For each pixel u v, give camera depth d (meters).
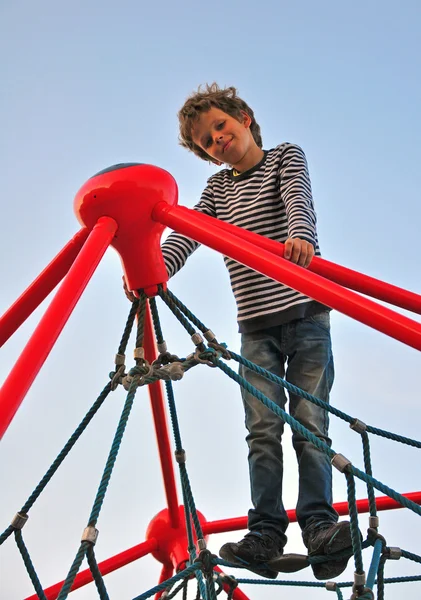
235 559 1.85
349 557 1.77
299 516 1.90
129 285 1.62
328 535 1.74
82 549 1.14
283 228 2.33
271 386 2.11
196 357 1.51
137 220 1.56
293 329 2.18
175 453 1.89
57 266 1.64
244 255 1.49
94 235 1.50
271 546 1.88
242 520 2.74
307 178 2.29
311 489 1.92
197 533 1.81
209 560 1.76
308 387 2.08
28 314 1.67
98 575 1.21
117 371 1.57
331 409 1.72
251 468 2.03
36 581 1.74
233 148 2.50
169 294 1.62
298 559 1.80
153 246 1.60
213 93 2.65
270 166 2.43
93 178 1.59
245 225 2.39
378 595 1.77
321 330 2.19
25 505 1.65
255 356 2.19
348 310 1.39
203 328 1.58
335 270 1.80
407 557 1.77
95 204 1.55
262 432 2.05
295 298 2.21
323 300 1.41
